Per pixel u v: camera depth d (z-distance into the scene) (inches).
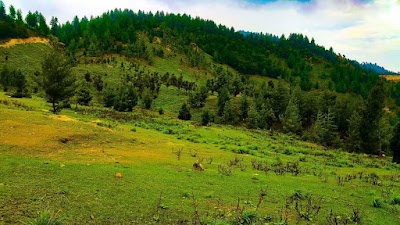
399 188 847.7
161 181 620.1
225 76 6304.1
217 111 4468.5
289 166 1074.1
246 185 669.3
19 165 591.2
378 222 496.1
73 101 3398.1
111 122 1888.5
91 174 601.6
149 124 2175.2
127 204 458.0
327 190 711.7
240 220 424.8
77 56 7057.1
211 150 1352.1
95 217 398.9
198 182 651.5
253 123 3636.8
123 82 5064.0
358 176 1053.8
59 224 343.9
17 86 2871.6
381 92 2556.6
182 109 3558.1
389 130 3048.7
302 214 486.9
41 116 1253.1
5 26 6402.6
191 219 427.2
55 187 490.3
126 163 790.5
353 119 2923.2
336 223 445.4
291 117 3484.3
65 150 863.7
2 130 940.6
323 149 2369.6
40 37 6943.9
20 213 379.2
